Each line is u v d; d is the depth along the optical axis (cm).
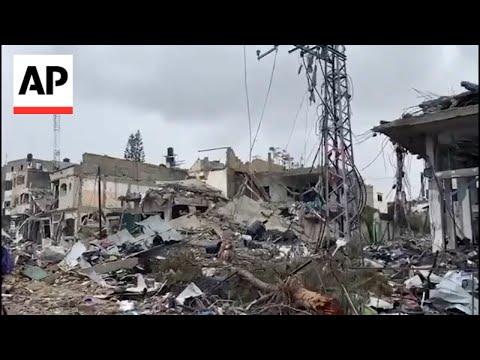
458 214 1298
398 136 1366
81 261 1332
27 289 992
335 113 1747
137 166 3909
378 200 3572
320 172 1861
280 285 761
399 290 840
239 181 3556
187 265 1094
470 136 1244
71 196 3450
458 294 726
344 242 1340
